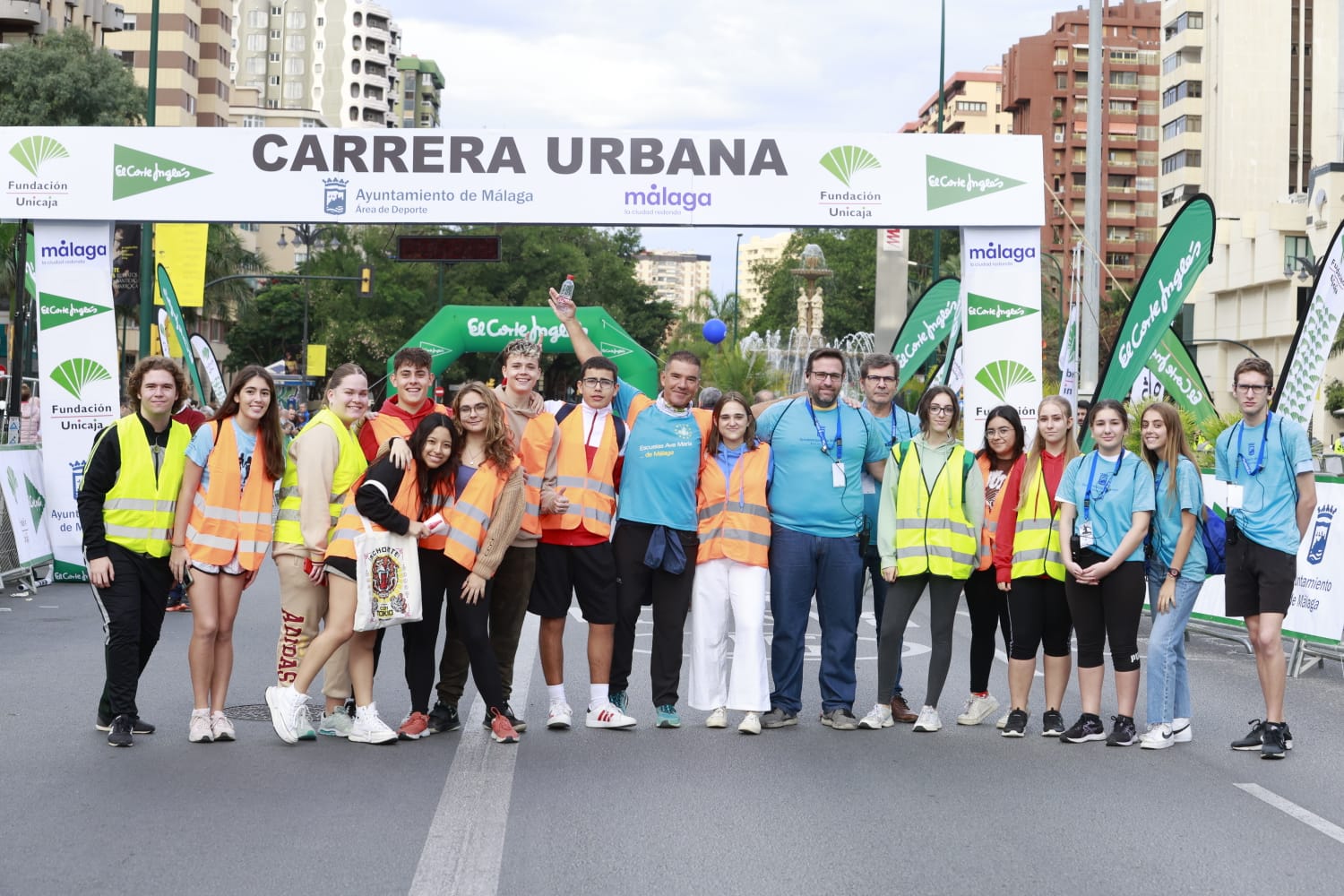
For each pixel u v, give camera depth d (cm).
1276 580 852
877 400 976
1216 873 588
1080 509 865
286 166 1616
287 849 607
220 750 809
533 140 1619
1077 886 567
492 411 838
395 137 1617
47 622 1368
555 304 959
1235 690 1105
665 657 898
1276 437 866
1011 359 1656
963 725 931
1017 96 13088
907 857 605
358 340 7525
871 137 1625
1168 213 10888
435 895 547
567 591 888
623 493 893
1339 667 1252
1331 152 10162
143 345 2502
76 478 1689
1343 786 758
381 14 18438
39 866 581
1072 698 1040
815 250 5056
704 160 1620
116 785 720
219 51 10706
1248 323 7831
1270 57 10119
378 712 895
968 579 930
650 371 2638
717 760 800
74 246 1658
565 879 568
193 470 828
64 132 1623
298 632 847
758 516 891
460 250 2222
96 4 8494
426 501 838
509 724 845
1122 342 1627
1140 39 13200
